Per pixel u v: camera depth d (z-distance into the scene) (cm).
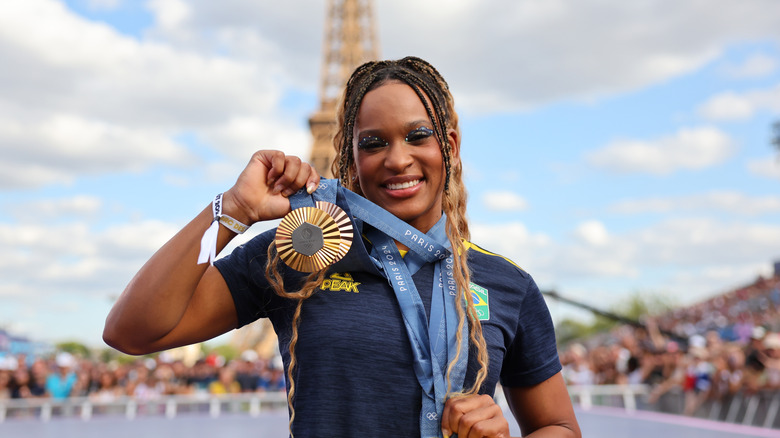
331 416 166
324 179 183
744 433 1200
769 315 3042
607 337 4475
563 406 208
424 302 179
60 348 5519
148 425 1642
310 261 167
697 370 1540
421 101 190
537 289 207
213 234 165
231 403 2073
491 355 182
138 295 165
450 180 201
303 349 171
